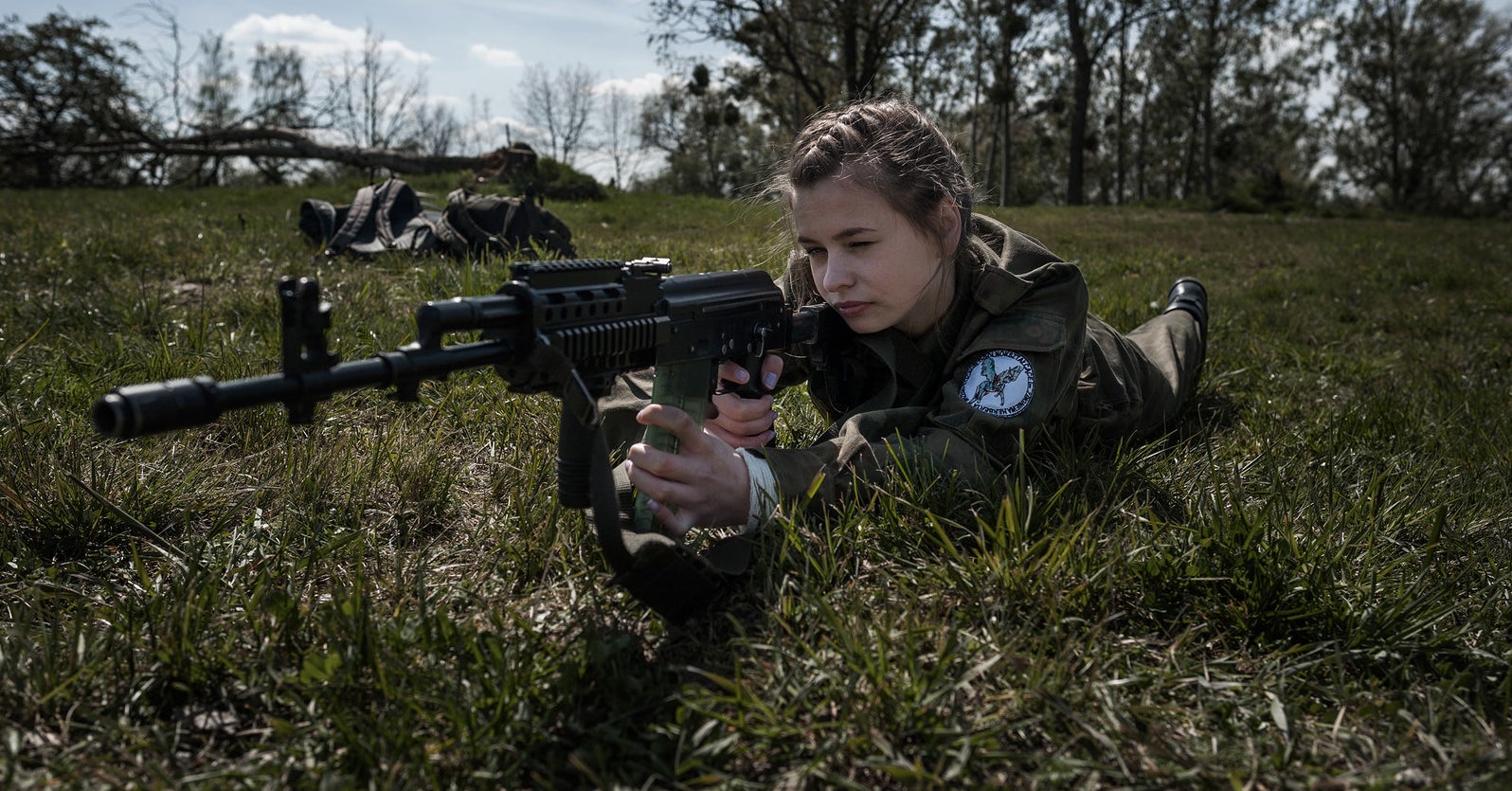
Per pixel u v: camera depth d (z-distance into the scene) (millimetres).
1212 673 1694
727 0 30078
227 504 2342
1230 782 1400
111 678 1604
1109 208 27078
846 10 29828
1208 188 48125
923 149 2164
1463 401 3562
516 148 19094
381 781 1351
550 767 1402
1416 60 48719
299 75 40906
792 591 1854
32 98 23828
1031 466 2379
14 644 1615
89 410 2824
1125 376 2824
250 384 1251
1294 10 45312
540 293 1543
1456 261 9953
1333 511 2234
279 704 1575
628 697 1562
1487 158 50062
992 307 2258
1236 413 3553
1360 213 27875
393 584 1966
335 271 5715
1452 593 1946
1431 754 1481
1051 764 1395
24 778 1337
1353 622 1792
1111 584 1833
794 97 39188
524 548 2080
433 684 1552
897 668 1594
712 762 1413
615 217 14867
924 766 1412
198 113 33500
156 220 8961
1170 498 2395
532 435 2830
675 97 49938
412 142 45406
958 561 1908
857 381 2502
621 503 2031
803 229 2139
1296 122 55406
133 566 2061
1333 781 1367
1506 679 1607
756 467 2000
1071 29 33812
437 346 1439
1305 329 5473
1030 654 1665
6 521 2148
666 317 1795
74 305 4078
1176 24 46625
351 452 2562
